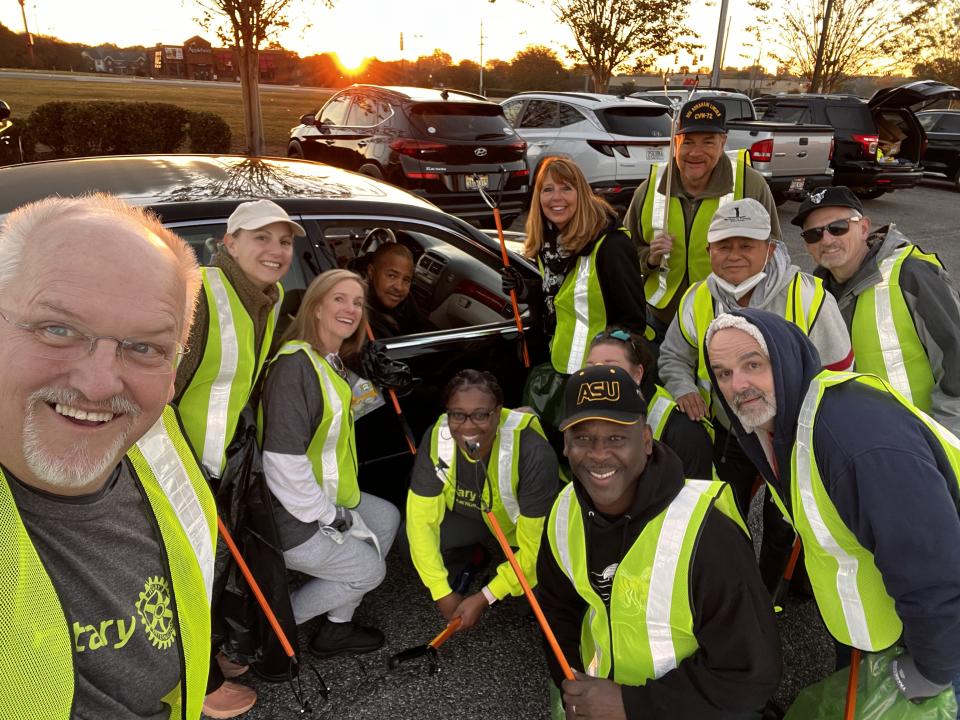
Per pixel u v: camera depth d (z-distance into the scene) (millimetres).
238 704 2146
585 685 1724
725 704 1604
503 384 3119
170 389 949
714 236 2346
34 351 818
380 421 2771
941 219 10914
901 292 2324
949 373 2271
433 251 3428
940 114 14094
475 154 7160
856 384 1556
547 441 2436
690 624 1616
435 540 2490
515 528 2592
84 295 824
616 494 1607
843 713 1771
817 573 1669
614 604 1699
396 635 2516
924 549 1380
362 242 3053
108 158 3004
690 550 1572
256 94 11734
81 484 880
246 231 1962
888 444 1428
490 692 2279
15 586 826
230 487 2000
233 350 1917
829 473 1492
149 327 871
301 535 2154
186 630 1128
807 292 2328
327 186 2861
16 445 848
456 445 2355
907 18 21266
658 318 3398
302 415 2078
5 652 813
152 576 1069
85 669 964
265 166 3039
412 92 7398
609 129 8172
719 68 16453
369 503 2586
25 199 2396
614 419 1538
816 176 9781
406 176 6957
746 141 9469
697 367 2688
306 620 2398
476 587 2750
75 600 943
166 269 906
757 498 3547
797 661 2451
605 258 2660
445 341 2898
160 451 1161
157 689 1084
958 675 1691
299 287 2590
